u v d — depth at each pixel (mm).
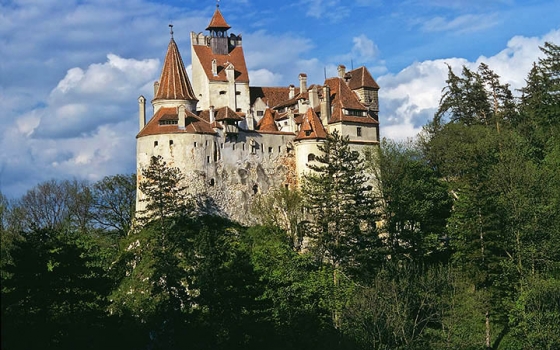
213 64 142500
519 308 87938
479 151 111062
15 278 69938
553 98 123750
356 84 144375
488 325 90375
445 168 122000
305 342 83188
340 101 137375
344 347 81812
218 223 124938
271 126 137000
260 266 102188
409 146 119938
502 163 104062
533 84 133875
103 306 77438
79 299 74500
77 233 128125
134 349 78062
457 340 84938
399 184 112812
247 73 145750
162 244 111062
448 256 109875
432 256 110312
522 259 94812
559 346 85000
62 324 70312
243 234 124438
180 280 88312
